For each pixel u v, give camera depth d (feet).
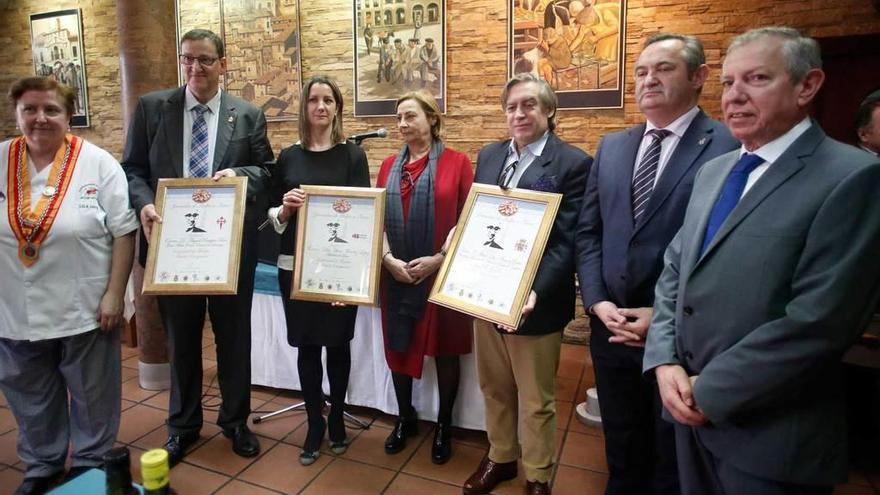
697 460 3.90
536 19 11.38
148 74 9.26
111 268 6.24
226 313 6.97
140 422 8.33
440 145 7.14
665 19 10.64
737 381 3.19
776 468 3.19
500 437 6.48
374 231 6.41
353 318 7.04
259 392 9.37
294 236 6.77
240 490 6.54
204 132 6.66
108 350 6.41
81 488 3.69
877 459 7.22
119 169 6.32
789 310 3.07
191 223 6.19
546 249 5.59
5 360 6.06
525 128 5.61
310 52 13.29
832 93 10.05
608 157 5.32
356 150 7.03
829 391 3.23
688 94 4.77
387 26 12.43
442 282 5.66
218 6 13.78
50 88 5.68
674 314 4.08
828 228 3.00
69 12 14.87
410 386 7.56
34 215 5.71
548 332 5.69
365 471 7.00
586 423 8.44
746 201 3.42
